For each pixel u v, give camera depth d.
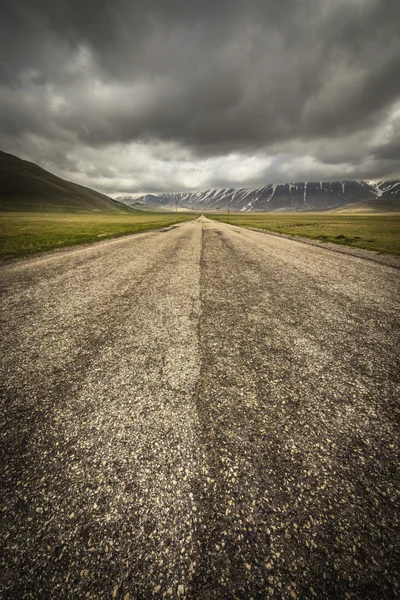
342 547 1.57
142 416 2.49
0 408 2.56
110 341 3.97
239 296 6.34
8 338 4.03
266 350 3.79
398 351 3.84
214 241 18.33
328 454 2.15
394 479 1.96
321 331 4.46
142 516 1.71
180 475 1.96
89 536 1.60
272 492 1.86
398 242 18.66
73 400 2.68
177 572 1.47
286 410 2.62
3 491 1.83
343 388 2.97
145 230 27.25
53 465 2.02
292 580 1.45
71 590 1.39
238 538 1.61
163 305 5.62
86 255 11.73
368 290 6.95
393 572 1.48
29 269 8.92
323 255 12.74
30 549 1.55
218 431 2.35
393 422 2.49
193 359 3.51
